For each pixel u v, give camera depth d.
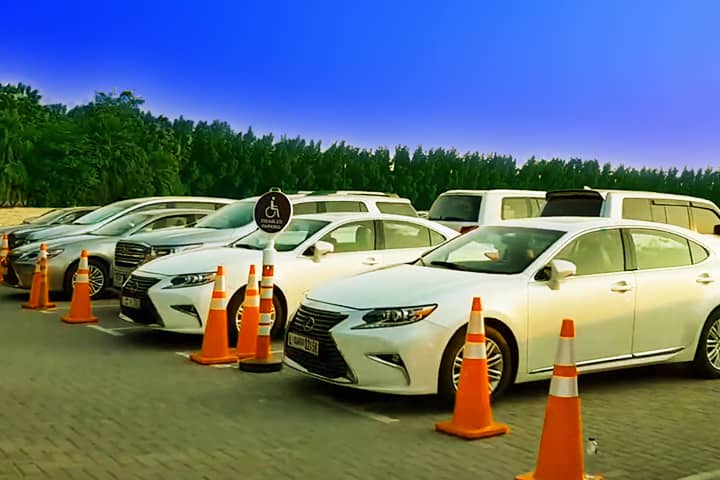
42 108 114.12
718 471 5.00
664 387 7.50
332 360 6.41
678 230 7.89
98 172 99.50
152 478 4.66
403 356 6.09
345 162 174.88
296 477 4.72
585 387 7.50
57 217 21.44
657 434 5.87
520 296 6.59
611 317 7.04
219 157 157.25
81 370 7.70
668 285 7.44
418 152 182.12
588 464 5.01
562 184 178.88
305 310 6.81
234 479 4.67
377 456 5.15
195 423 5.90
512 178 181.25
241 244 10.40
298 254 9.63
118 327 10.47
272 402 6.59
